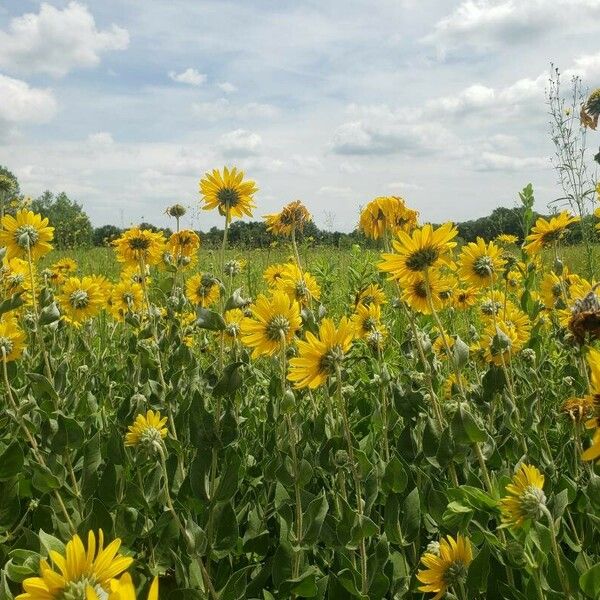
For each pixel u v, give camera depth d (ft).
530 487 6.48
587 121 16.92
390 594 8.25
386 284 19.30
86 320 17.61
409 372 12.02
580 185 18.16
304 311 10.91
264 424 12.12
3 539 8.45
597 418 4.85
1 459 8.43
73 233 40.14
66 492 9.10
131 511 8.34
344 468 9.09
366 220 12.13
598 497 7.48
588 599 6.74
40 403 11.15
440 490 8.67
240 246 37.06
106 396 14.58
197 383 11.93
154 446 7.93
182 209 18.01
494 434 10.82
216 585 8.36
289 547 7.89
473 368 14.47
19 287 15.24
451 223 8.90
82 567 3.94
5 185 20.47
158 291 18.90
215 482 8.40
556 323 15.06
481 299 17.84
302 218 13.34
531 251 14.12
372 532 7.59
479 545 8.18
